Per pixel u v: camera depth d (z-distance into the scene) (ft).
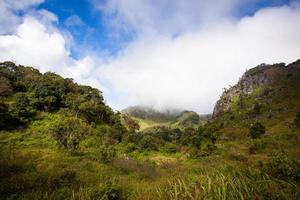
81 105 226.99
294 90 417.69
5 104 169.37
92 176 50.90
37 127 166.09
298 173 21.61
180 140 300.81
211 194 18.80
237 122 391.04
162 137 313.53
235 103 525.34
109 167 78.18
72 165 67.26
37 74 269.85
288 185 18.56
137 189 36.52
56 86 238.89
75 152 107.24
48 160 68.59
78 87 281.54
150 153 202.28
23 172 45.03
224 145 223.30
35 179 36.68
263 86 517.14
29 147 120.98
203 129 388.57
